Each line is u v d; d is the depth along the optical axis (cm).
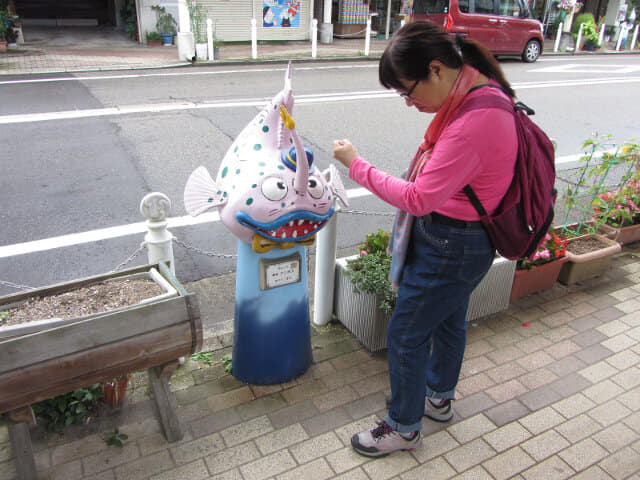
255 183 224
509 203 192
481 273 209
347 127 796
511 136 181
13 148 645
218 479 232
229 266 423
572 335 341
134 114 804
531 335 340
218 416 265
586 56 1842
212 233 475
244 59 1319
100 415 263
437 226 201
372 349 312
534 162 189
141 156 638
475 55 186
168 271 252
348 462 243
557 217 445
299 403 276
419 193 181
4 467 232
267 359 278
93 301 230
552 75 1350
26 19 1745
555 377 303
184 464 238
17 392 197
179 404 272
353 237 487
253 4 1597
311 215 235
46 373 201
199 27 1341
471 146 175
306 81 1118
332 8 1853
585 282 404
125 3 1706
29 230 459
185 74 1138
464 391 291
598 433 264
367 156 679
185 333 228
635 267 429
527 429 266
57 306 226
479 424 268
